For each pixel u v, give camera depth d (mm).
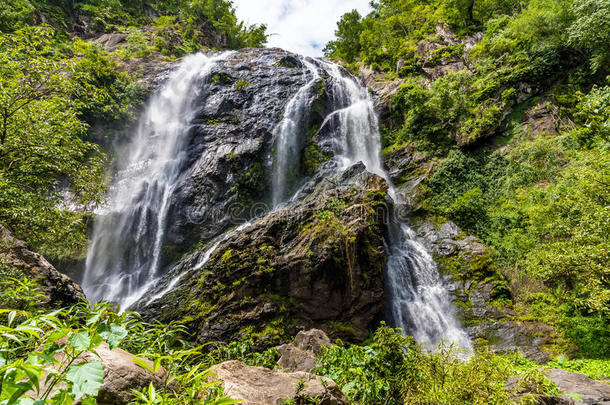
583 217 10008
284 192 21750
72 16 34438
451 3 33781
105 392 1712
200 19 45969
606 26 16766
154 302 13812
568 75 19562
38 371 1103
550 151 16969
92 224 18688
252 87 25953
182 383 1971
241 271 12562
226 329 11477
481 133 20203
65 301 6906
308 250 12523
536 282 13438
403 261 15500
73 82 9555
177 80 28000
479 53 24391
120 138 24188
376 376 3562
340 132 23734
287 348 5859
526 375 4578
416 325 13508
